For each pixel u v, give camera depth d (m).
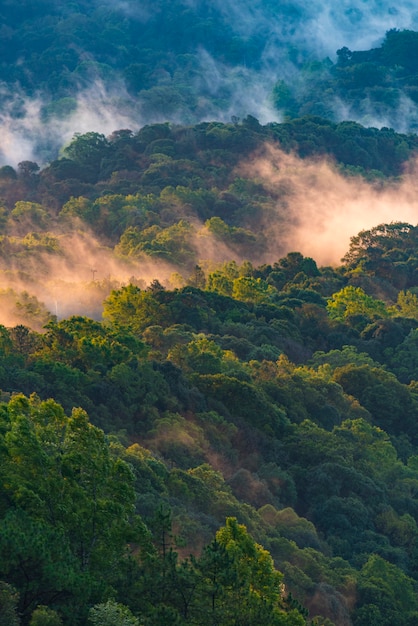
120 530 96.56
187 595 91.69
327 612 138.75
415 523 182.12
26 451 97.88
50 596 88.19
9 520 90.12
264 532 151.62
